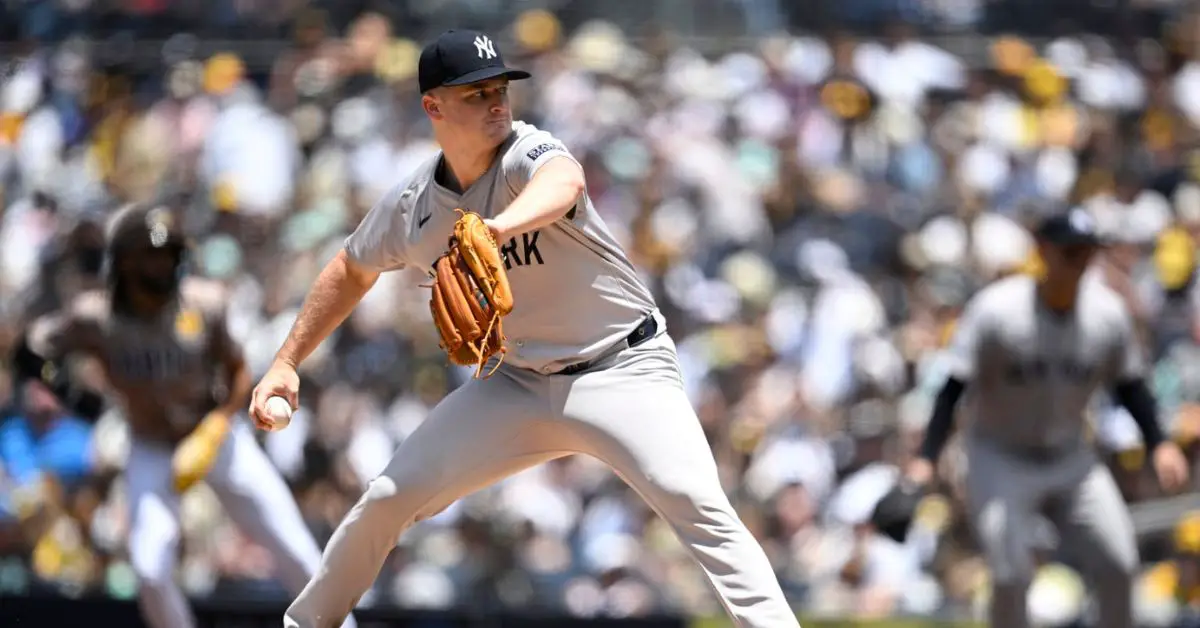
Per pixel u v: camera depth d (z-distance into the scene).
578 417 14.57
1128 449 32.12
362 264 15.30
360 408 35.78
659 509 14.55
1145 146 46.12
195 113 45.38
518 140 14.02
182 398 22.58
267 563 32.72
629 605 32.88
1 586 31.56
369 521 15.00
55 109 46.41
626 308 14.63
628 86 46.53
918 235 42.16
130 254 22.02
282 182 43.47
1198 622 28.28
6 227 42.31
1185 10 49.66
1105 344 23.22
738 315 39.50
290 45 47.69
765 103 45.81
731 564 14.23
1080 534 23.52
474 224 12.99
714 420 36.66
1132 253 41.34
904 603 31.58
